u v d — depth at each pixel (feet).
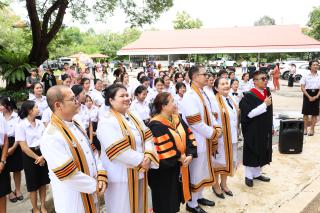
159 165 11.26
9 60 48.96
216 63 99.04
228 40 104.01
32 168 13.56
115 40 198.29
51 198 15.85
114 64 134.62
